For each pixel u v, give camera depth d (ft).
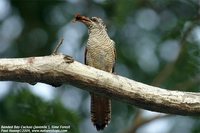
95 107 39.40
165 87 51.70
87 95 54.85
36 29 61.00
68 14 60.64
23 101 44.16
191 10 59.16
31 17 61.26
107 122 39.63
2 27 61.11
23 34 60.90
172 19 60.75
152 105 34.09
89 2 62.49
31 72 32.81
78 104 54.39
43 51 59.67
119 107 55.42
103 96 36.86
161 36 56.18
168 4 61.21
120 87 33.63
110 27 56.24
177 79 51.57
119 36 57.16
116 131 54.54
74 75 33.27
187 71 51.19
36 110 43.42
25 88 45.32
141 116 54.65
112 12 59.57
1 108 48.32
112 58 42.88
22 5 61.21
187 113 34.40
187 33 52.42
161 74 53.21
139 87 33.76
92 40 42.55
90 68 33.50
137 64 55.62
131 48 56.65
